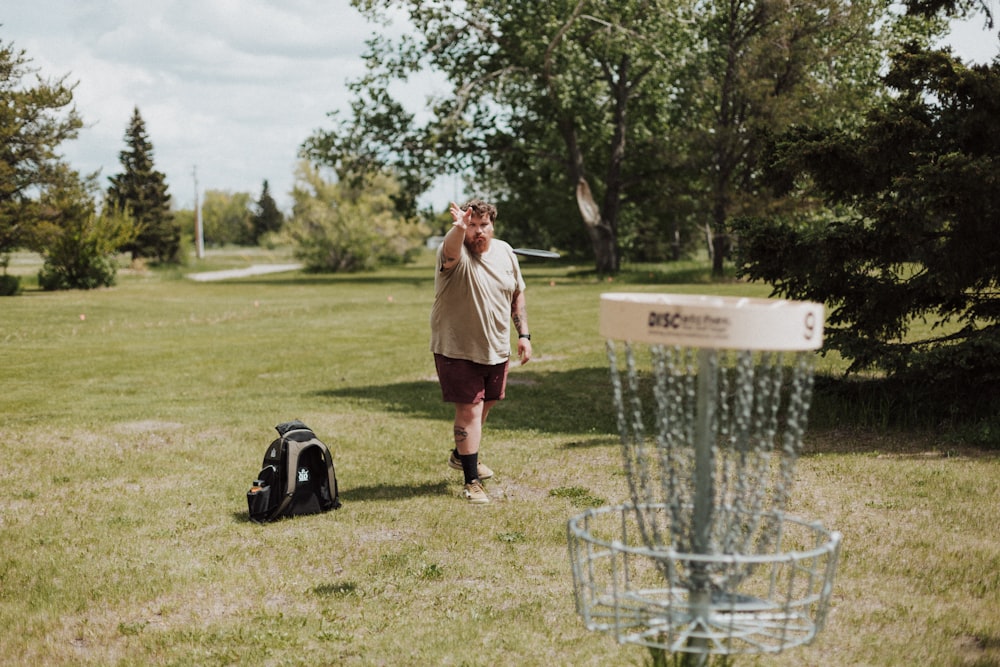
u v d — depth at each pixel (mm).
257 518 6238
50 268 45656
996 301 9266
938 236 8945
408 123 46312
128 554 5559
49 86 41062
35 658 4141
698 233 68000
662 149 42188
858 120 33438
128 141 81562
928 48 9172
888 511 6125
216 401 11906
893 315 9195
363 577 5090
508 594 4750
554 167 49031
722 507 2783
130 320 26969
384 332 21562
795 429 2672
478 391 6707
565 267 62719
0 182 41094
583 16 38312
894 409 9398
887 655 3859
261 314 28203
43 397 12547
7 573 5254
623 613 3021
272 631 4340
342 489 7133
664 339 2531
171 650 4176
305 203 84938
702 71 39094
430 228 84938
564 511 6309
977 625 4207
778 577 4848
